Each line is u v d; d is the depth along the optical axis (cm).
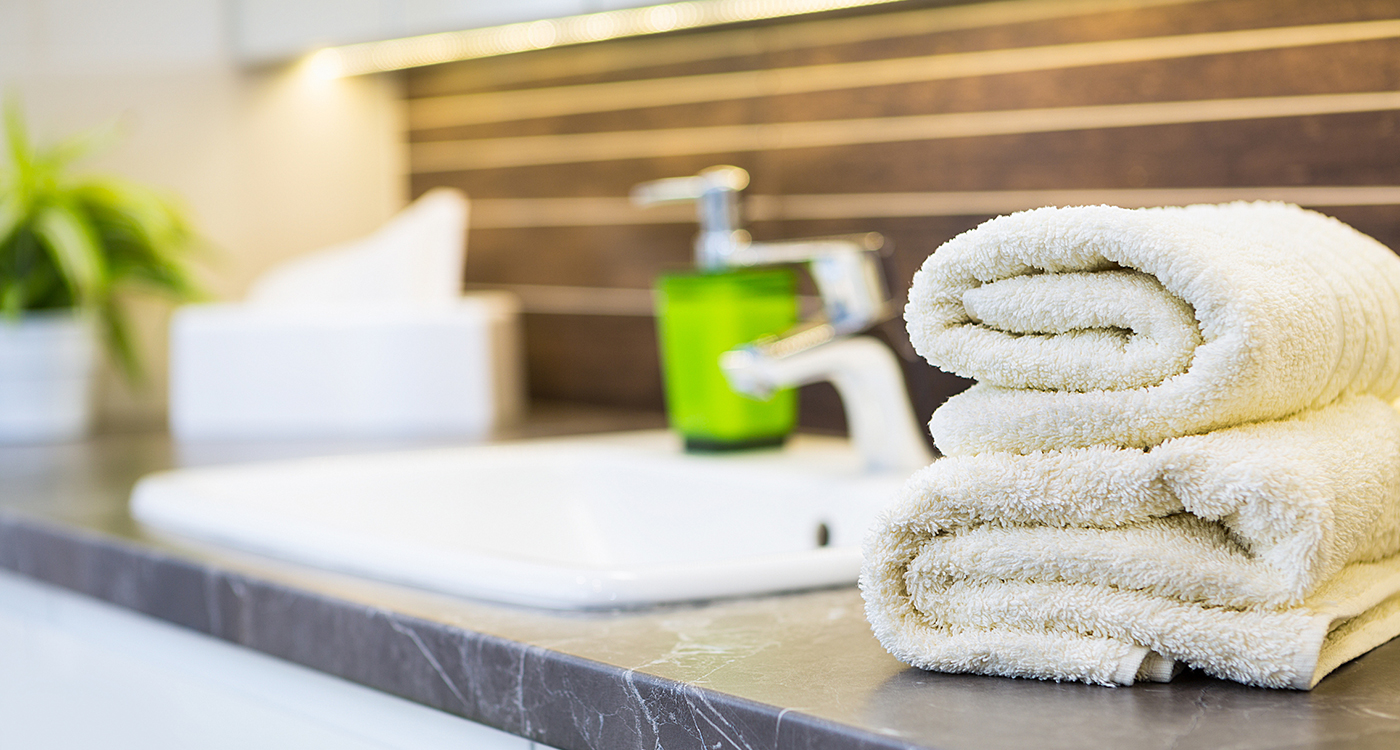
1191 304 48
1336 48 99
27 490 117
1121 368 49
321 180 187
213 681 84
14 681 108
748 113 144
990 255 51
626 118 158
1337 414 55
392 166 192
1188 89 108
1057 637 51
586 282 166
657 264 156
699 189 122
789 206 140
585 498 125
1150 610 49
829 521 101
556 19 137
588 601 68
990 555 52
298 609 74
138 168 174
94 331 162
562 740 59
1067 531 51
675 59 151
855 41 133
